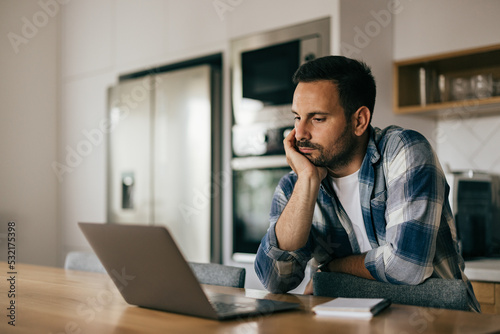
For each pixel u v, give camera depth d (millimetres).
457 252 1349
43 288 1314
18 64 3652
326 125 1276
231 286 1376
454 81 2465
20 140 3664
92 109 3576
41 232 3740
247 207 2713
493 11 2352
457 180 2246
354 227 1426
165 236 889
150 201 3076
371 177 1311
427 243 1175
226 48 2807
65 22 3805
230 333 821
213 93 2816
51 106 3809
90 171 3578
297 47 2484
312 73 1280
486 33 2369
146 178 3105
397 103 2611
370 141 1326
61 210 3809
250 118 2691
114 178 3303
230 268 1401
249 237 2697
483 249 2352
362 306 942
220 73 2852
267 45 2613
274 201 1442
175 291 954
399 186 1235
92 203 3566
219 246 2834
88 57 3617
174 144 2961
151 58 3199
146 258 959
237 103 2748
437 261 1300
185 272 905
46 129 3785
